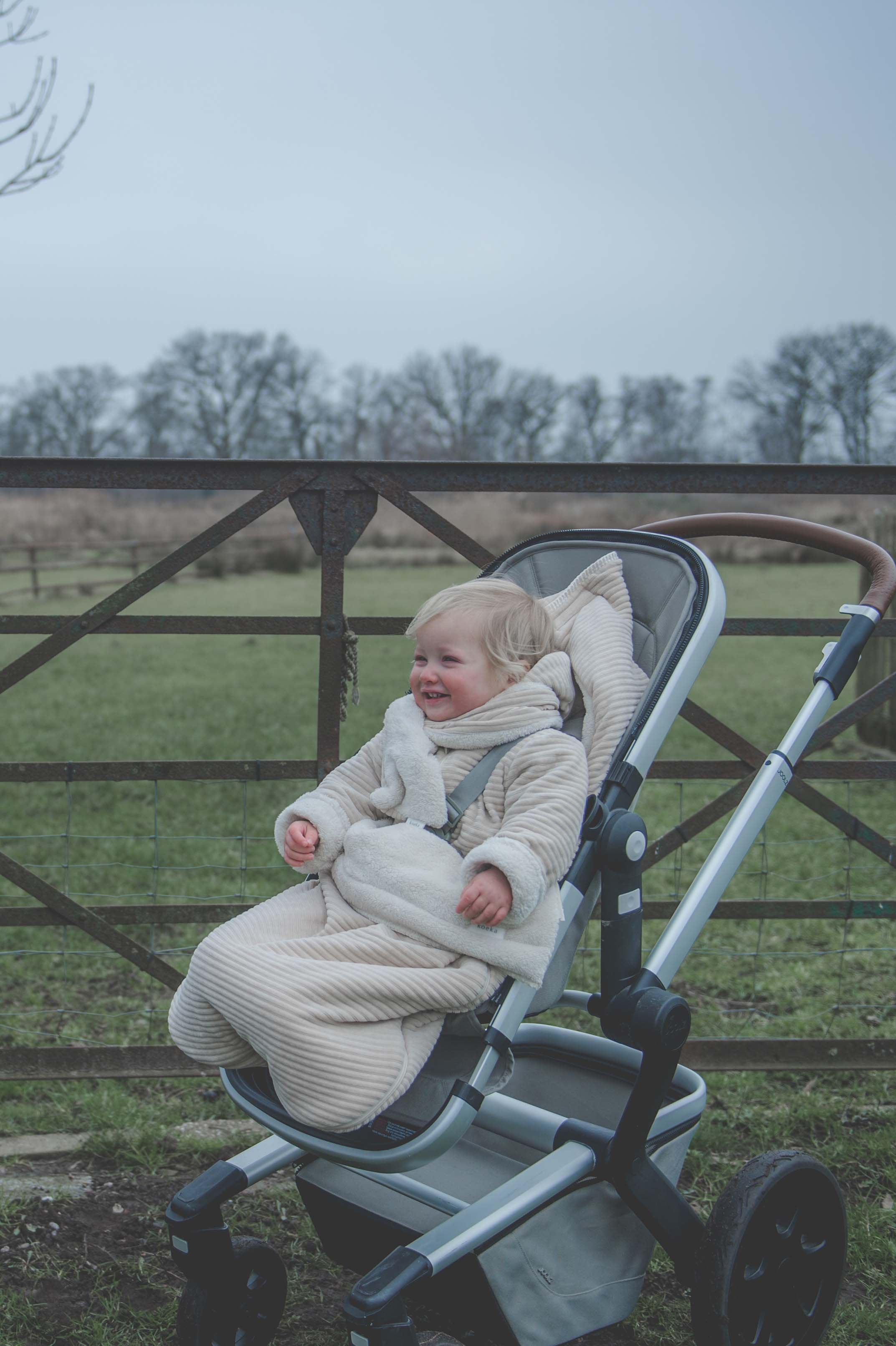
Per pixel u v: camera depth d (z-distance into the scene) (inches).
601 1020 79.0
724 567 810.2
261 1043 66.9
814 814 256.7
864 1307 90.7
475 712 81.7
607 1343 86.9
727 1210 75.9
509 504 843.4
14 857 217.6
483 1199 70.7
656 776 121.3
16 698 427.2
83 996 154.3
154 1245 98.0
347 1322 88.8
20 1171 109.8
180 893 192.7
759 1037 142.9
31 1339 85.7
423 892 73.4
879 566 94.5
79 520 911.0
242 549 911.7
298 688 450.9
